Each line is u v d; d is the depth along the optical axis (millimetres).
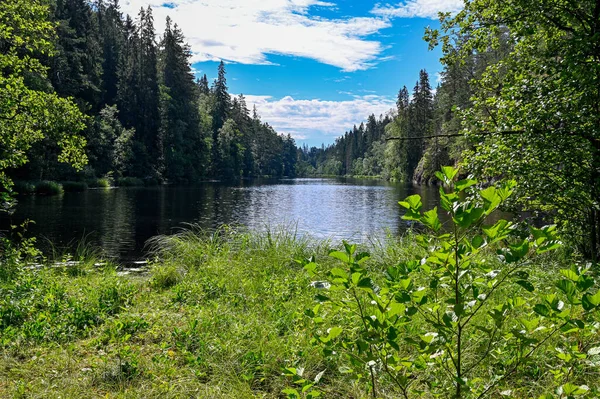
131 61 49781
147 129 48625
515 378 2646
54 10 34281
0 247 8531
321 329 3387
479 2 7203
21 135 8188
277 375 3059
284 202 27250
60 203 22328
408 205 1518
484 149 6562
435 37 7785
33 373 3064
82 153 9102
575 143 5895
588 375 2520
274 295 4898
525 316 3143
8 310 4203
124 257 10352
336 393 2758
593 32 6020
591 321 1927
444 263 1579
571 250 7000
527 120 6062
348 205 25375
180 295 4965
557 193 6035
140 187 38906
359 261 1558
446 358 1983
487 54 29906
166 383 2840
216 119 70688
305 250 7305
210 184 49844
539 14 6195
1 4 8477
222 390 2822
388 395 2607
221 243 7984
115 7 62062
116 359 3236
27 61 8867
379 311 1539
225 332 3713
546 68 6109
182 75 56969
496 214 15047
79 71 38094
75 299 4652
